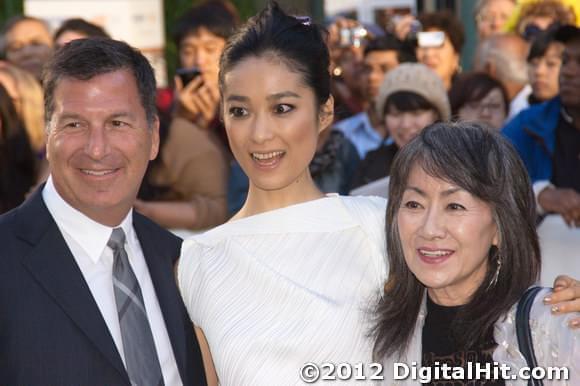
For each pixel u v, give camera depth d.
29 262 3.11
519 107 6.98
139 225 3.49
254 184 3.51
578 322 2.86
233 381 3.30
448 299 3.18
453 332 3.12
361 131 6.82
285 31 3.37
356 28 7.78
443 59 7.29
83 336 3.08
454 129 3.13
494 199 3.04
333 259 3.43
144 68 3.27
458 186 3.04
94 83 3.14
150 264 3.41
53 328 3.06
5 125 5.33
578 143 5.59
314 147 3.44
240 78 3.33
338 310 3.31
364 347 3.31
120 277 3.26
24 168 5.40
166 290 3.40
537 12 7.50
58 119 3.16
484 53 7.13
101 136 3.14
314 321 3.30
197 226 5.32
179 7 9.10
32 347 3.02
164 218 5.20
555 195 4.98
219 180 5.45
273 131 3.33
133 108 3.19
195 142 5.44
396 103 5.51
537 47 6.46
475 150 3.05
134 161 3.21
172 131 5.43
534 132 5.67
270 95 3.31
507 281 3.08
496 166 3.06
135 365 3.16
